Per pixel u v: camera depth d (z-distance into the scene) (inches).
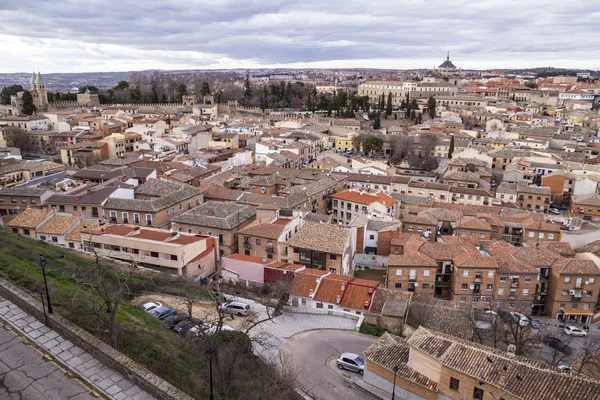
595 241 3575.3
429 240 3789.4
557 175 5423.2
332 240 2930.6
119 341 1492.4
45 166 4746.6
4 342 1393.9
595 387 1419.8
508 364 1557.6
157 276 2484.0
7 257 2175.2
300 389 1715.1
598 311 3061.0
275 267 2637.8
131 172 4456.2
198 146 7116.1
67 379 1249.4
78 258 2568.9
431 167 6884.8
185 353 1557.6
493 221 3860.7
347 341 2137.1
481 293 2979.8
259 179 4640.8
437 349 1675.7
